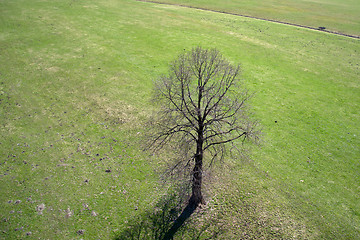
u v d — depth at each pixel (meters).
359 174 25.64
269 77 41.50
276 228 20.58
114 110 32.75
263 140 28.53
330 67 45.28
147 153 26.89
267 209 22.06
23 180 23.25
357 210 22.22
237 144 28.73
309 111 34.41
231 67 22.20
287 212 21.91
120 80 38.81
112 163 25.62
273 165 26.50
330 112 34.31
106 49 47.09
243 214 21.55
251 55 47.88
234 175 25.23
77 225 19.98
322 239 19.95
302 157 27.55
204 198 22.77
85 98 34.69
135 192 22.91
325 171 25.94
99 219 20.52
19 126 29.50
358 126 31.92
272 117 33.03
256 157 27.34
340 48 52.47
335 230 20.62
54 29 53.28
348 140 29.80
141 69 41.62
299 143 29.33
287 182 24.70
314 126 31.86
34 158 25.55
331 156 27.69
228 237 19.75
